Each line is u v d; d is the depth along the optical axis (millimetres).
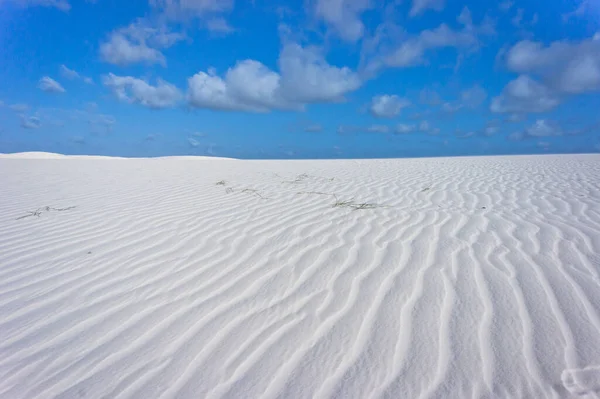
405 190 6801
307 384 1719
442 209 5086
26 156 26984
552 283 2629
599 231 3832
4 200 6090
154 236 4027
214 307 2453
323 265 3102
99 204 5707
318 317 2291
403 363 1842
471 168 10891
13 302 2584
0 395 1695
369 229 4121
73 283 2875
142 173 10453
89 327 2248
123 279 2934
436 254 3275
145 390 1708
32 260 3369
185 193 6664
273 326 2203
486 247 3432
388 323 2195
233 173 10375
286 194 6461
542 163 11977
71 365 1898
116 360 1928
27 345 2076
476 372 1762
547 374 1734
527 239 3643
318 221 4504
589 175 8305
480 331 2084
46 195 6547
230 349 1993
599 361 1801
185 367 1860
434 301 2432
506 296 2465
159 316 2354
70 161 16375
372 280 2783
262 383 1732
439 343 1989
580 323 2123
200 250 3555
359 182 8008
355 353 1930
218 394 1674
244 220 4613
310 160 18531
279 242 3727
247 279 2873
